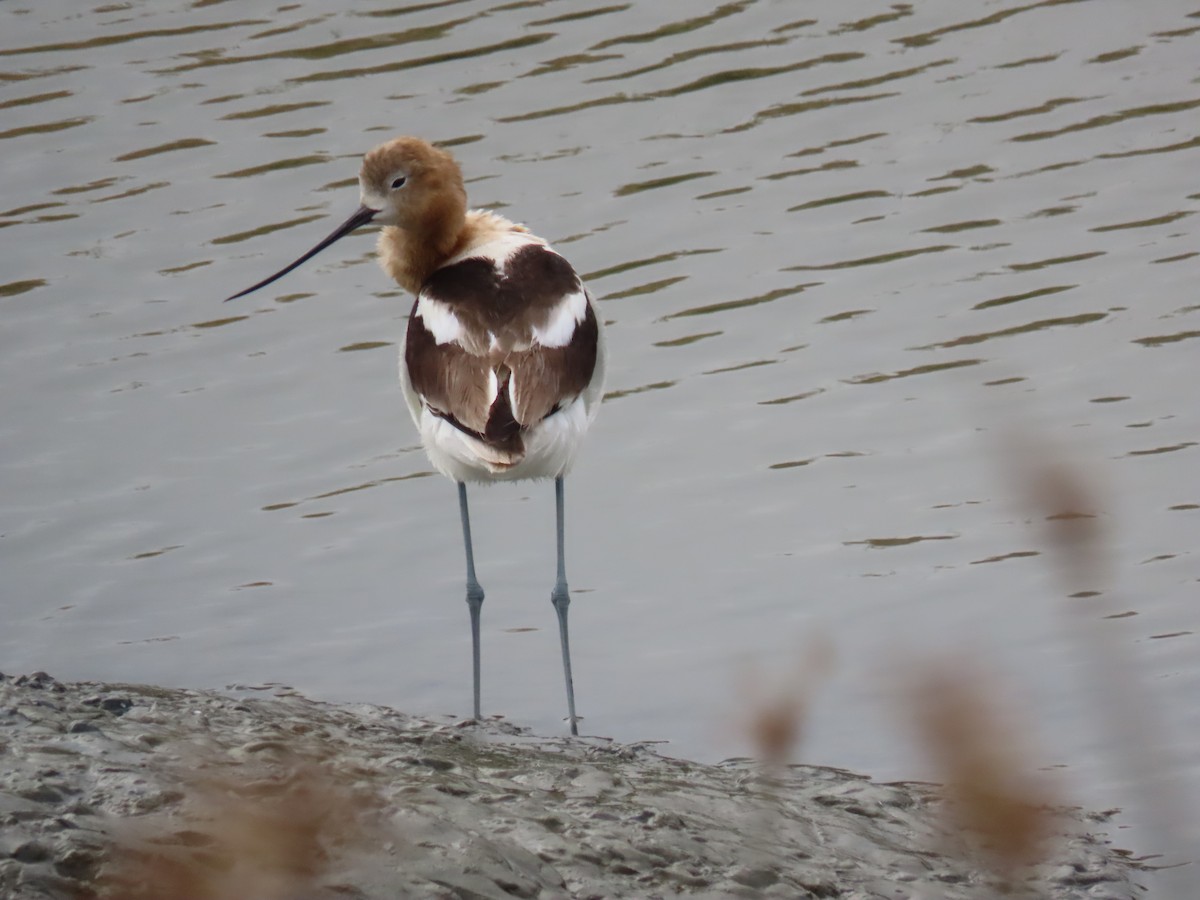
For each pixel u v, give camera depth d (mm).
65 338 14867
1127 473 12359
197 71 18297
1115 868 8219
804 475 12875
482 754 8930
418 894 6820
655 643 11047
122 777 7293
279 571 12141
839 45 18406
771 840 8031
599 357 10562
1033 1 19062
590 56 18328
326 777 7605
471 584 10648
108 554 12359
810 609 11281
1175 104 16953
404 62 18312
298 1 19750
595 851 7488
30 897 6340
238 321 15133
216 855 6812
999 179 16188
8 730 7789
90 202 16375
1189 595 11016
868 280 15078
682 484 12898
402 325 15102
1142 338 14039
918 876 7898
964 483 12602
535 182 16359
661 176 16438
